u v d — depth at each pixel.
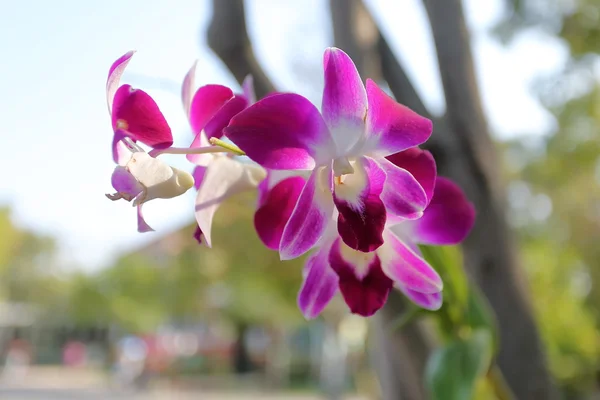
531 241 3.31
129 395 3.60
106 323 6.31
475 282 0.43
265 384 4.58
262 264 3.19
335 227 0.26
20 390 3.73
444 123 0.45
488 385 0.39
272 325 4.91
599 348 2.29
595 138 2.44
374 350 0.46
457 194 0.30
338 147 0.25
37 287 7.23
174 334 5.38
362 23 0.45
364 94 0.25
